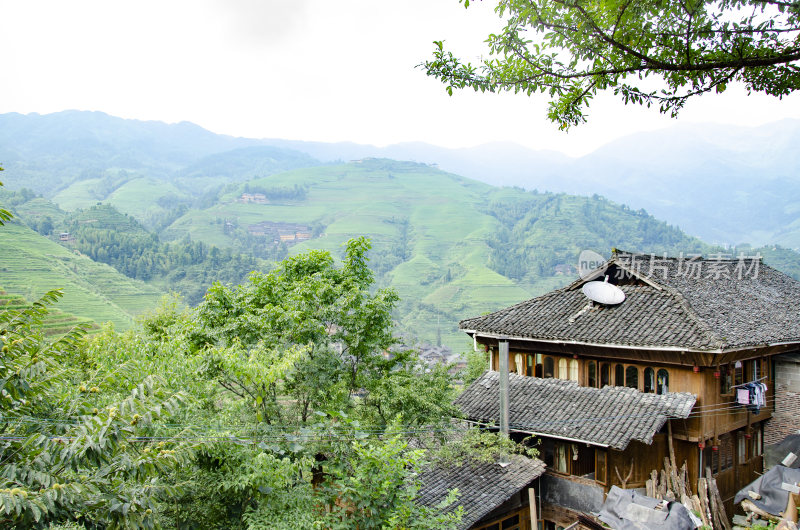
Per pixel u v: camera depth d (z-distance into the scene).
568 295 20.80
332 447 14.14
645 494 16.55
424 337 129.62
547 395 18.69
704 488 16.05
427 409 17.16
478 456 16.89
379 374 19.45
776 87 6.42
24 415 8.77
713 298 19.06
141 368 13.93
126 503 8.45
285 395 18.27
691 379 16.50
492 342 21.31
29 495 7.40
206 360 15.71
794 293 23.27
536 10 6.20
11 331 8.86
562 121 7.30
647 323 17.27
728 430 17.55
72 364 16.03
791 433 19.89
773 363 20.53
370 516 12.09
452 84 7.10
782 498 15.05
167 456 9.09
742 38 5.92
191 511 13.74
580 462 17.39
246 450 12.80
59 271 104.06
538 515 17.94
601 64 6.55
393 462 12.39
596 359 18.41
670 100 6.77
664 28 6.05
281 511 12.63
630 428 15.81
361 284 22.25
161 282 142.75
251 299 20.92
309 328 18.14
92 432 8.21
